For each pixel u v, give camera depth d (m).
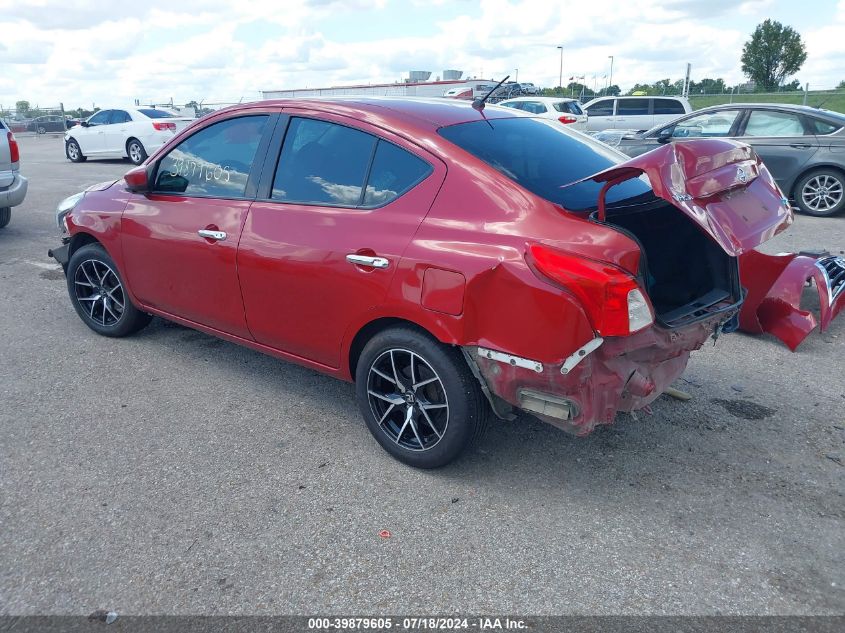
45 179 14.76
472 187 3.05
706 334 3.22
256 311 3.85
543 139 3.62
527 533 2.94
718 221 2.71
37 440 3.68
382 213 3.27
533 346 2.79
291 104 3.81
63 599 2.55
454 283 2.93
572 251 2.71
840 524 3.01
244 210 3.83
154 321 5.56
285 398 4.22
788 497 3.21
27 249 8.17
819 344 5.08
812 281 6.18
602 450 3.61
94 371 4.59
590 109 18.41
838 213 10.43
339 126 3.56
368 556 2.79
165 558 2.77
